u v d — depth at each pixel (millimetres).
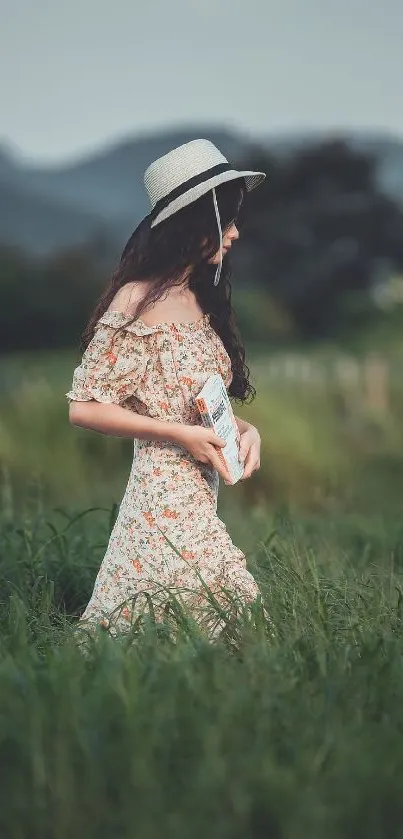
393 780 3637
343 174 108125
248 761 3678
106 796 3617
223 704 4090
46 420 17594
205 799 3488
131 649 5012
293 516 11344
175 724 3963
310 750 3857
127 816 3436
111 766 3691
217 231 5617
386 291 103438
